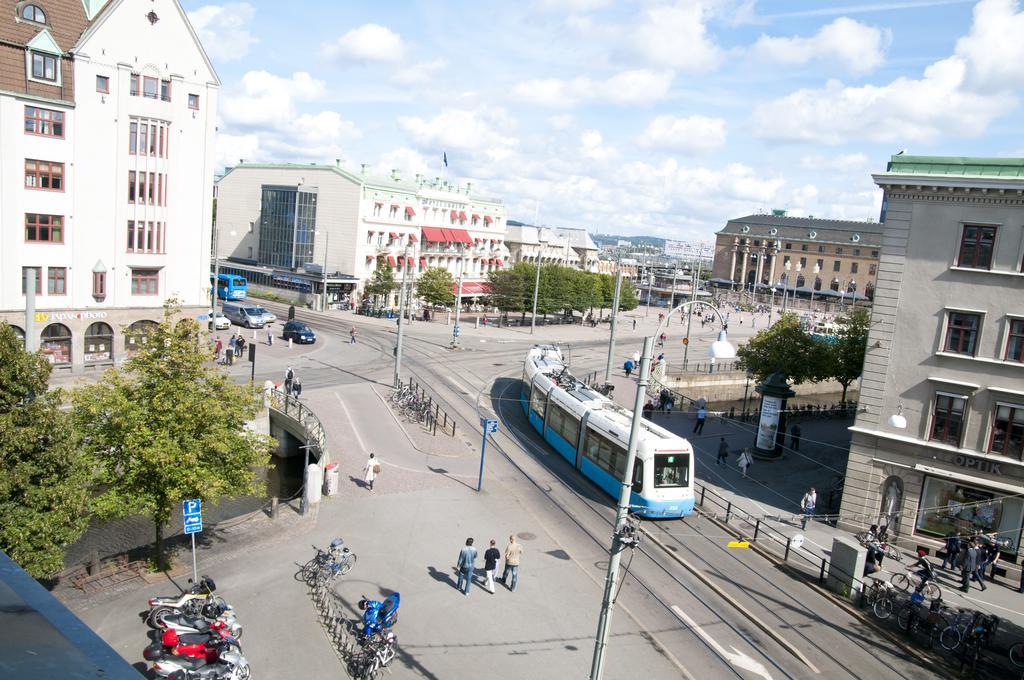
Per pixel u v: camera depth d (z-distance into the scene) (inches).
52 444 735.7
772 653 796.0
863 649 829.2
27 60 1638.8
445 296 3484.3
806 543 1144.8
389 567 912.3
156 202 1892.2
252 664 680.4
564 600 871.7
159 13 1822.1
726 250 7303.2
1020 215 1082.1
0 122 1596.9
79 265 1772.9
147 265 1892.2
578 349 3075.8
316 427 1434.5
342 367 2133.4
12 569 159.2
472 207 4372.5
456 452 1439.5
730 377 2760.8
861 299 6510.8
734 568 1023.6
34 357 742.5
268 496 1347.2
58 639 127.8
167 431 846.5
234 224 4042.8
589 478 1359.5
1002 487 1093.8
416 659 717.9
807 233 6776.6
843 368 2021.4
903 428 1156.5
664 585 941.8
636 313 5137.8
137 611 763.4
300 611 786.2
